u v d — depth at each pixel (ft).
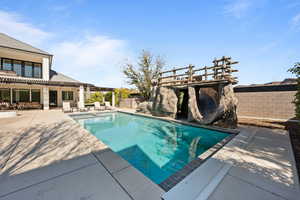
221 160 11.25
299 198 6.90
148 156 17.21
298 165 10.41
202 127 26.66
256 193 7.29
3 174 8.44
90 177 8.37
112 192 7.10
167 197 6.92
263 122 29.01
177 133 27.09
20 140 15.35
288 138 17.72
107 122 37.04
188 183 8.17
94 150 12.73
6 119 29.63
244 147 14.39
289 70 15.57
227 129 23.52
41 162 10.18
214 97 41.42
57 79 62.39
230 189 7.62
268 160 11.27
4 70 49.19
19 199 6.42
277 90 32.76
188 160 16.16
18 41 57.93
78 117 41.32
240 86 38.32
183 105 42.50
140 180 8.21
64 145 13.99
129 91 84.69
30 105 51.39
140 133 27.35
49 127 22.18
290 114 30.99
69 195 6.76
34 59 58.03
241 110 38.09
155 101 41.78
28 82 43.21
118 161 10.55
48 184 7.57
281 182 8.29
